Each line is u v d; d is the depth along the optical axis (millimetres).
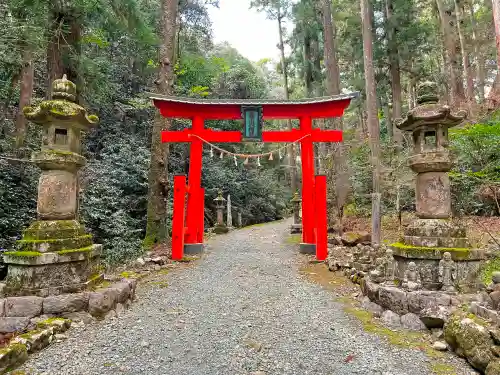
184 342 3217
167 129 9086
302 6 15570
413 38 14320
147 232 8875
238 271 6613
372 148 7195
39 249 3479
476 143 6270
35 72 10664
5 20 6355
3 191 7172
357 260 5836
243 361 2818
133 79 14867
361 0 7723
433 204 3920
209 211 16203
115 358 2834
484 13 15094
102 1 7793
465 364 2691
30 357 2725
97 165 10836
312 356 2906
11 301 3262
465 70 12156
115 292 3928
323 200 7465
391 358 2832
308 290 5176
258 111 8094
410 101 17781
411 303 3480
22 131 8086
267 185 20703
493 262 4801
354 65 18406
